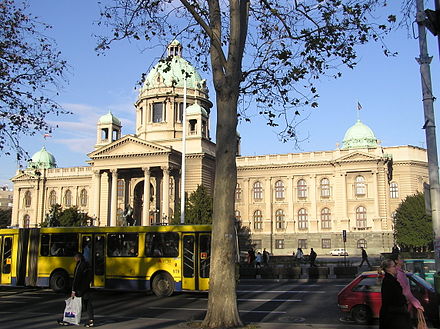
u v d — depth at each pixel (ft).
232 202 54.19
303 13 62.54
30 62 82.58
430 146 45.55
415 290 57.16
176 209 234.79
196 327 52.49
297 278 123.65
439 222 44.01
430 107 46.37
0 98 81.87
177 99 304.91
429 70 47.14
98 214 270.46
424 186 45.47
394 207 273.13
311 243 274.57
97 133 307.17
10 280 102.17
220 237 53.21
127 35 64.08
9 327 55.52
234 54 54.90
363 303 58.70
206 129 291.58
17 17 80.79
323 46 62.23
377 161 264.52
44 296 91.50
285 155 291.99
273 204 289.12
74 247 98.17
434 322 55.98
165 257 90.68
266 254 169.99
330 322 60.44
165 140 282.15
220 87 55.21
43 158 380.58
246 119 69.72
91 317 56.18
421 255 173.27
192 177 271.49
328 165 279.69
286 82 65.62
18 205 349.20
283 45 64.34
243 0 57.88
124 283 92.73
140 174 286.46
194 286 87.97
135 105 324.60
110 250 95.14
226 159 54.39
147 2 63.21
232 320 51.57
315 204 279.08
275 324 54.85
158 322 57.36
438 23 36.45
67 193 340.18
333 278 123.24
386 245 257.14
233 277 52.90
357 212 267.18
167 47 67.36
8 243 104.27
